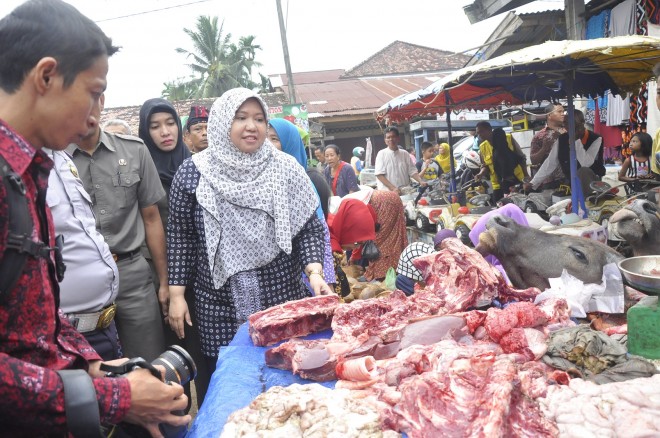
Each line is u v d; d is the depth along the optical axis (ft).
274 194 10.99
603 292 8.98
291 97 73.10
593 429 5.72
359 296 17.37
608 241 17.81
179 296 11.41
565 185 23.00
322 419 6.11
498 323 7.56
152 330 12.01
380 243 22.12
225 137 10.94
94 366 6.36
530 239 9.78
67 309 9.48
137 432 5.76
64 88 5.02
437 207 28.32
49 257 5.37
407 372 7.06
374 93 85.92
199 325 11.55
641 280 6.90
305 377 7.67
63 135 5.22
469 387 6.27
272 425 6.09
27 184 5.26
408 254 13.08
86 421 4.90
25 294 5.00
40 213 5.41
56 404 4.83
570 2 30.04
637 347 7.15
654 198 17.58
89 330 9.67
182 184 11.12
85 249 9.59
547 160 23.95
